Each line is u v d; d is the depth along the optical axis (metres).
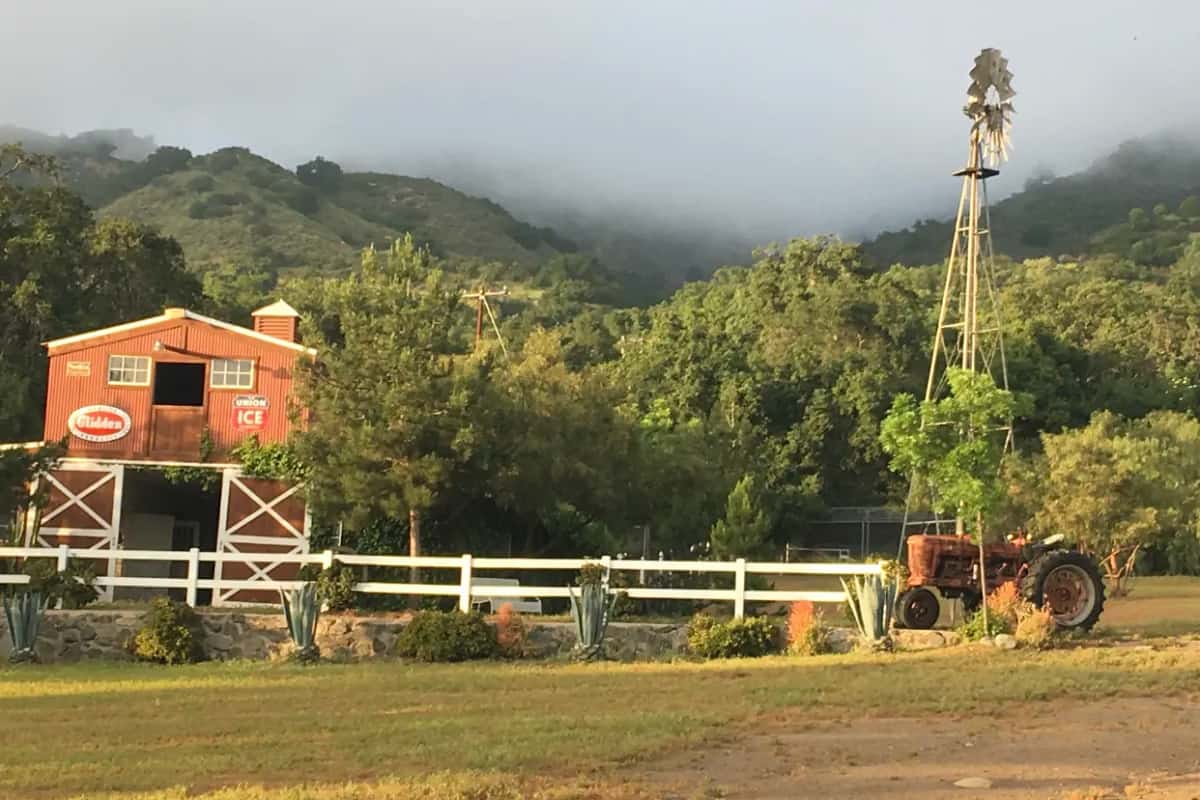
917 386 72.44
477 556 30.11
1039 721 11.33
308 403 26.20
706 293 113.69
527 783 9.07
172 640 19.14
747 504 33.94
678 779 9.21
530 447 27.55
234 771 9.82
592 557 33.25
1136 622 21.66
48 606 20.59
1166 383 80.94
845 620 20.70
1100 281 104.69
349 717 12.39
